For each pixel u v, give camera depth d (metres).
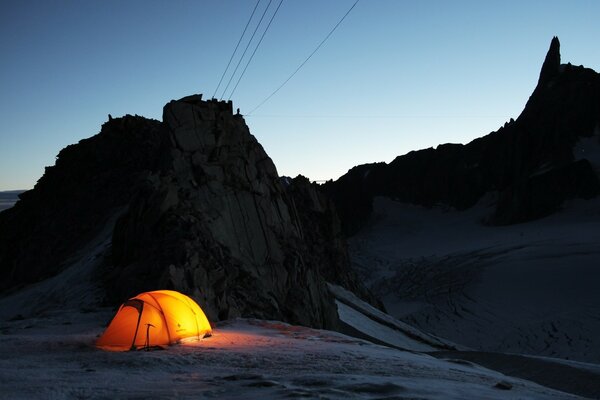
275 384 9.37
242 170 40.53
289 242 40.22
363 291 66.94
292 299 35.38
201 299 24.78
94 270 35.41
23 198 65.94
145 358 14.01
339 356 14.90
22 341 17.02
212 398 8.54
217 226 34.31
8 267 54.09
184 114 40.50
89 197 55.31
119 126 63.50
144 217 32.41
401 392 8.79
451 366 15.58
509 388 10.81
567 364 20.84
